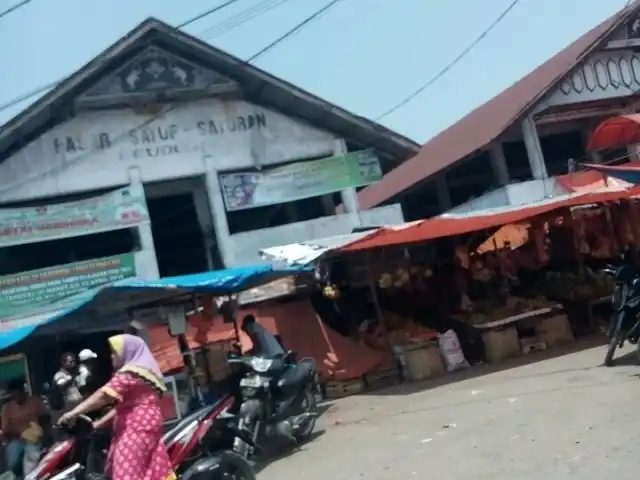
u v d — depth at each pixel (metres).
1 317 13.91
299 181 16.56
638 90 19.50
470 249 14.52
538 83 20.17
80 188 15.35
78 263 14.59
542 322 13.66
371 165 16.97
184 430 6.68
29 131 15.11
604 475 5.52
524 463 6.27
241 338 12.63
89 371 10.39
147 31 15.40
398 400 11.20
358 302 14.42
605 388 8.64
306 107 16.75
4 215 14.47
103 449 6.62
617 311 10.06
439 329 14.34
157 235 18.64
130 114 15.85
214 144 16.28
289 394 9.25
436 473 6.57
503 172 19.28
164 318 10.51
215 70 16.28
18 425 10.44
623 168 12.43
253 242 16.16
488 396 9.87
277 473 8.12
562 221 14.47
